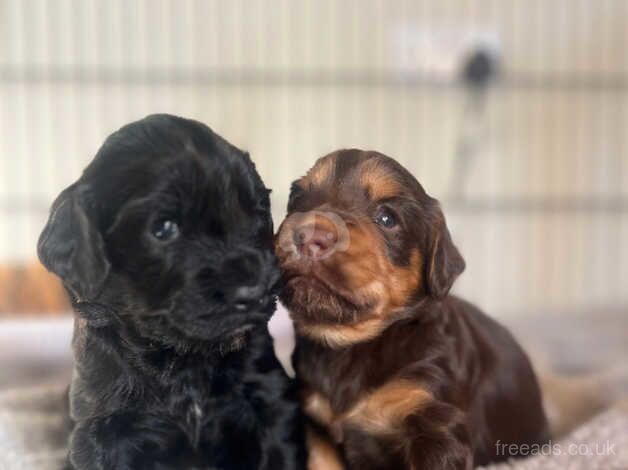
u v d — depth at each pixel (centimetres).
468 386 36
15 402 48
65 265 30
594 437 40
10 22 84
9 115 85
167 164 29
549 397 51
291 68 86
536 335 71
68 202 30
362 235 32
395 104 87
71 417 34
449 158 88
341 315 32
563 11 87
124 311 30
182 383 32
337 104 87
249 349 34
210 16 85
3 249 87
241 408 34
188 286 28
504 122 88
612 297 91
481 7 86
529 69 88
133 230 29
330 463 36
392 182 34
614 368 59
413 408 34
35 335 59
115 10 84
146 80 85
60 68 85
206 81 86
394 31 86
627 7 87
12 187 86
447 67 86
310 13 85
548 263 91
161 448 33
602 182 90
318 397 35
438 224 35
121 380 32
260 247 30
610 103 89
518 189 89
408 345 34
